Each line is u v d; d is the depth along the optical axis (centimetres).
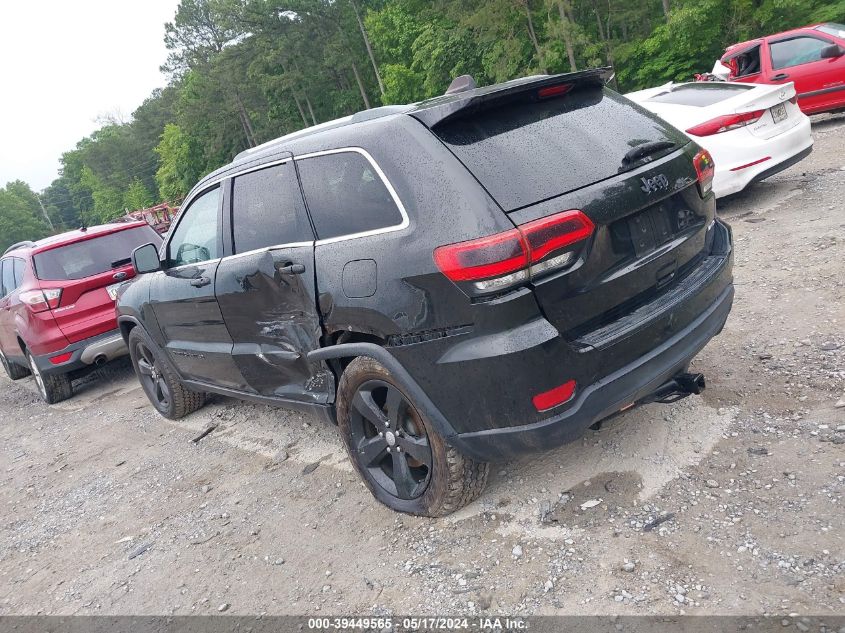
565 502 305
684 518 275
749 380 368
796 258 531
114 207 11419
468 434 275
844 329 397
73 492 491
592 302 265
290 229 341
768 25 2323
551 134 280
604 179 271
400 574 289
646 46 2758
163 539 380
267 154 368
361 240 294
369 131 299
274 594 300
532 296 249
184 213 448
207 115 6656
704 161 322
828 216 609
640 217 282
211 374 467
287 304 348
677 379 305
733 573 240
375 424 322
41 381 764
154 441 550
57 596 352
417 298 267
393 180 281
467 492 302
